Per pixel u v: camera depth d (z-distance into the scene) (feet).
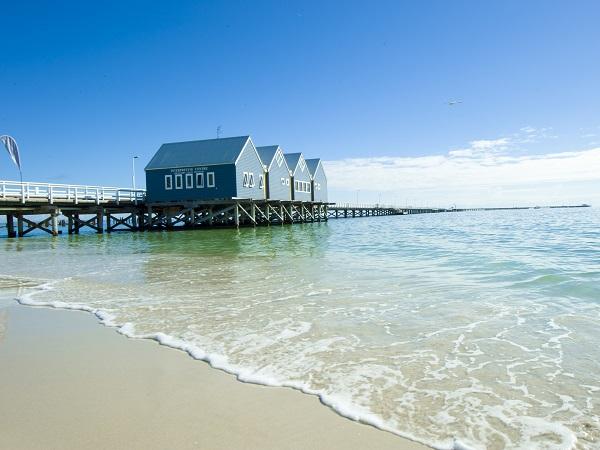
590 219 141.90
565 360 13.83
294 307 21.62
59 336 18.15
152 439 10.02
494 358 14.16
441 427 10.22
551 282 26.18
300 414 10.99
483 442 9.59
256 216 131.23
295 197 150.30
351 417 10.78
